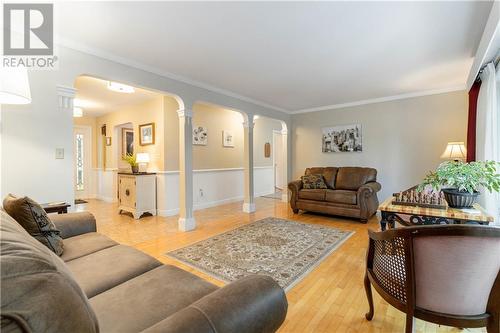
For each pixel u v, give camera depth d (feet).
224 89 13.42
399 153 14.97
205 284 4.05
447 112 13.44
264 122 23.57
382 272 4.56
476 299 3.68
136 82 9.77
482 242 3.45
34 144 7.30
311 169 17.47
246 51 8.81
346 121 16.93
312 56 9.25
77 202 19.63
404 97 14.67
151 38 7.85
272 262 8.08
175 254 8.77
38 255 1.88
